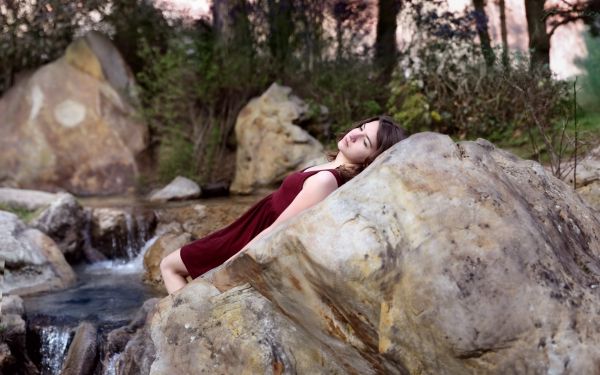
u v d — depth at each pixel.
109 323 4.44
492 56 7.71
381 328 2.18
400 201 2.24
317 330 2.44
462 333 2.03
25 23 9.14
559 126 6.57
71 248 6.35
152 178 8.72
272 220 3.00
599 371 1.94
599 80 7.99
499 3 8.73
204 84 8.74
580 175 4.89
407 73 8.21
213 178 8.66
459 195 2.21
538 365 1.97
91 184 8.49
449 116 7.65
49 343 4.25
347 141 2.96
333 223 2.29
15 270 5.34
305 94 8.74
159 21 9.48
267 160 8.08
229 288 2.67
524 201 2.41
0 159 8.45
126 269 6.24
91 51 8.95
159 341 2.71
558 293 2.05
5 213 5.83
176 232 6.18
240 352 2.51
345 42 9.04
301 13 9.09
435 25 8.27
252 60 8.95
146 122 8.89
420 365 2.14
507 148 6.91
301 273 2.36
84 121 8.62
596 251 2.50
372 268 2.19
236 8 9.09
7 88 9.10
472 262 2.08
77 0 9.33
